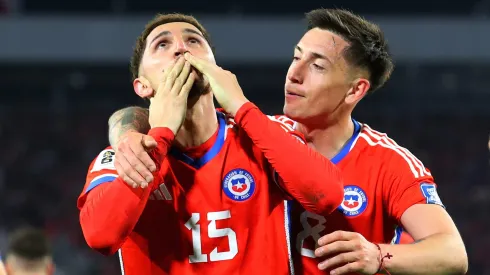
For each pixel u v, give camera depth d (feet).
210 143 29.58
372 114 183.83
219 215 28.86
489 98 179.01
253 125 27.84
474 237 165.89
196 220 28.81
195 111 29.07
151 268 29.12
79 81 177.17
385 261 27.30
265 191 29.43
